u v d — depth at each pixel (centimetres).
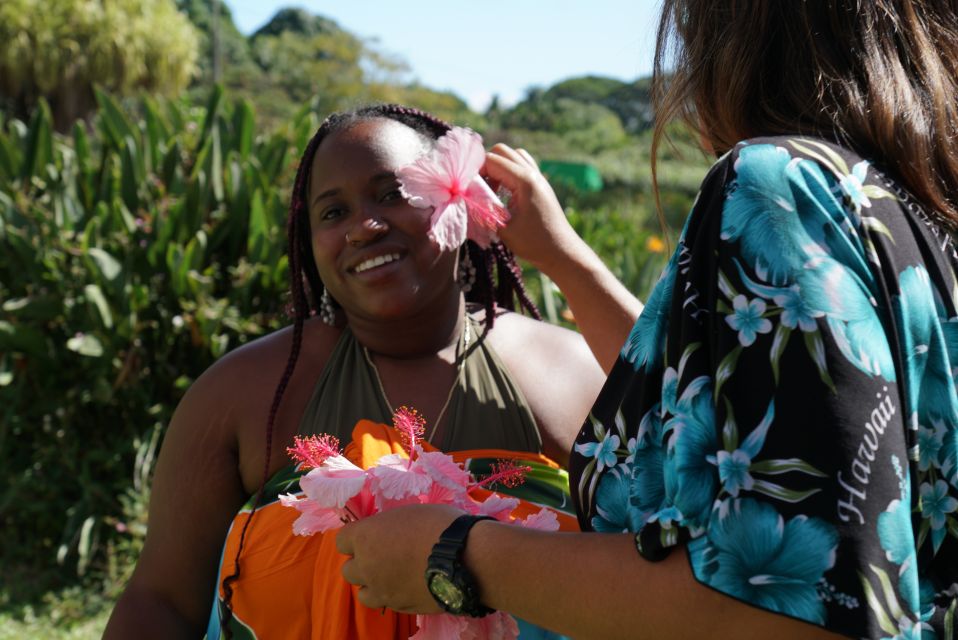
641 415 110
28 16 1708
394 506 128
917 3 112
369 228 156
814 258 95
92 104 1816
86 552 429
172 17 1922
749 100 115
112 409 449
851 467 89
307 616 147
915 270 100
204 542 163
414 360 168
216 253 473
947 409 100
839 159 103
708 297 101
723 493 93
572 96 6288
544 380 173
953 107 110
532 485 156
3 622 401
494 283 202
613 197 3206
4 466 447
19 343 434
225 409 163
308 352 169
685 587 95
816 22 111
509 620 126
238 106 514
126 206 479
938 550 103
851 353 92
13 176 504
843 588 88
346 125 166
